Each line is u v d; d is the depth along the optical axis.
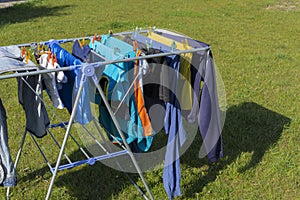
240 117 5.83
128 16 14.10
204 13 14.45
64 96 3.57
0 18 13.57
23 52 3.52
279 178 4.45
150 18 13.66
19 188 4.24
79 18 13.54
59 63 3.50
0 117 2.97
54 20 13.12
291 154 4.90
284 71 8.02
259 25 12.49
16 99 6.57
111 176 4.45
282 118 5.84
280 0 17.17
